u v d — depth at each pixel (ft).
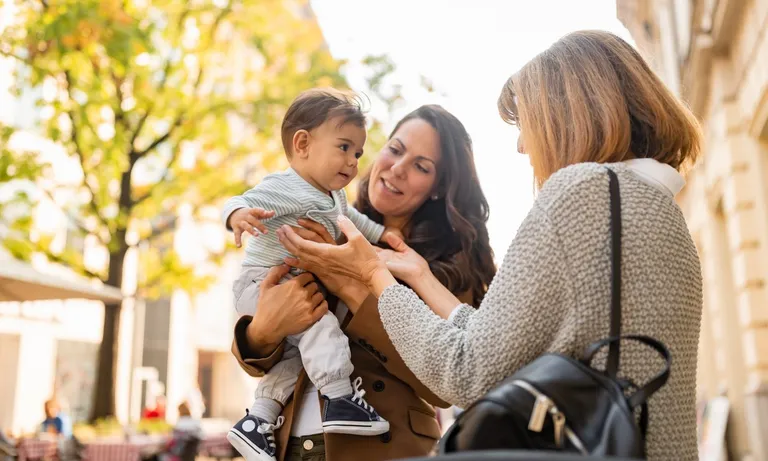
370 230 8.44
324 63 37.32
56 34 27.22
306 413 7.15
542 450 4.20
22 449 26.30
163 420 45.03
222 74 38.27
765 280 21.95
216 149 37.86
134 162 36.42
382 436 7.06
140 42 29.30
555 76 5.88
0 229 37.19
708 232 32.40
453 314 6.48
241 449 7.02
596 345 4.48
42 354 53.98
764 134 21.01
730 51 23.25
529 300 4.91
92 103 32.60
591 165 5.23
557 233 4.97
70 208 39.70
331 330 7.06
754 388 22.76
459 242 9.07
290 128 7.82
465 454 3.63
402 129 8.91
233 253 39.32
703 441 28.30
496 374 5.00
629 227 4.99
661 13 39.81
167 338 76.59
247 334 7.13
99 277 36.27
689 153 5.87
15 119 44.11
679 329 4.98
